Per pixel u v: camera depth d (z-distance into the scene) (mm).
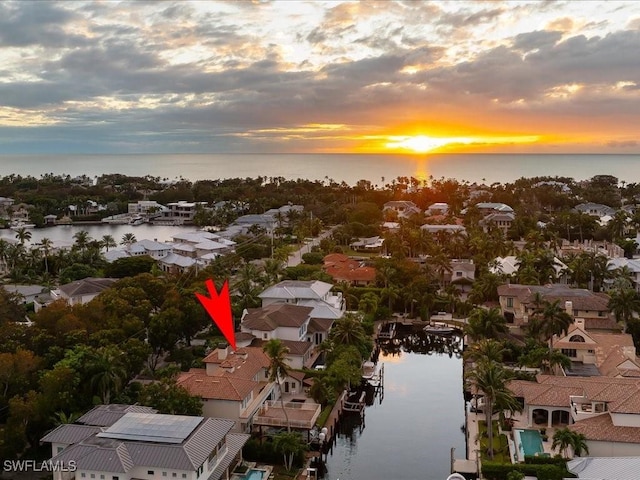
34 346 83375
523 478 66062
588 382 83438
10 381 73688
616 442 68938
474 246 188375
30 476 66875
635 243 198125
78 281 149125
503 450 76062
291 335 107750
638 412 70562
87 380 76188
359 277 164000
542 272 154125
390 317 145000
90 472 58750
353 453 81875
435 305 150375
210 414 79000
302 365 101188
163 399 75125
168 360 105812
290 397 93812
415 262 178125
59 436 64438
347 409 92688
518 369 99938
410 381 110125
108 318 97625
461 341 132375
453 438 86250
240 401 77875
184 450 60406
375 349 123562
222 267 168000
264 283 146750
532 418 81875
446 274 173500
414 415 94438
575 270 151500
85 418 68500
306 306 119312
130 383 88688
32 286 157000
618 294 115438
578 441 68750
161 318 101062
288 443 73688
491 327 110688
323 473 76000
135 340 89875
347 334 105438
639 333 113188
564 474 66688
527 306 125875
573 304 121812
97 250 193125
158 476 59594
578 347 102375
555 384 83875
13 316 111438
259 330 106312
